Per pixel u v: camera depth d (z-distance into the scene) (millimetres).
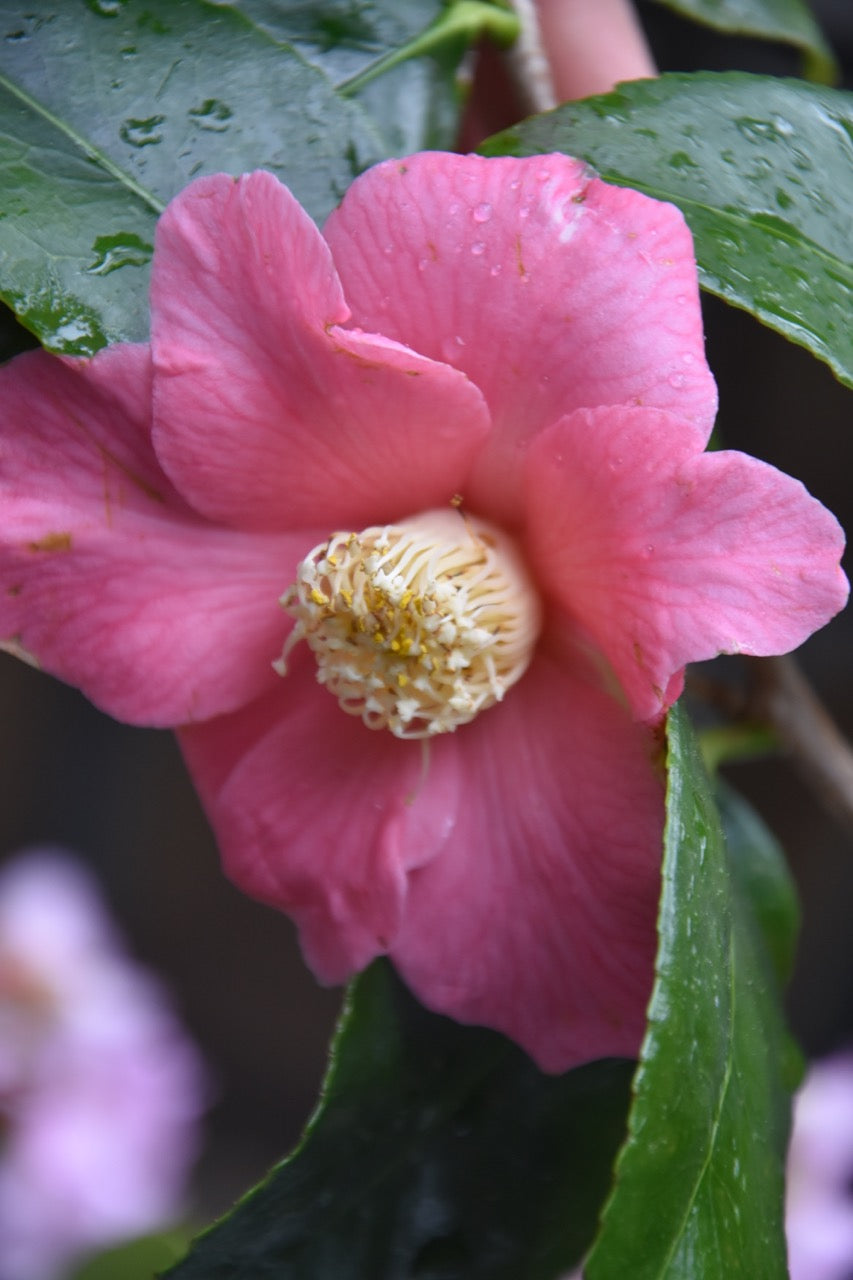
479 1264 388
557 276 360
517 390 365
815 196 384
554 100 431
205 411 367
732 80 389
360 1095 385
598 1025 375
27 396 372
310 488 375
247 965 1270
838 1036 1204
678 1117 348
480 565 375
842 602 350
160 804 1226
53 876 725
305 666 383
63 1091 650
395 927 376
